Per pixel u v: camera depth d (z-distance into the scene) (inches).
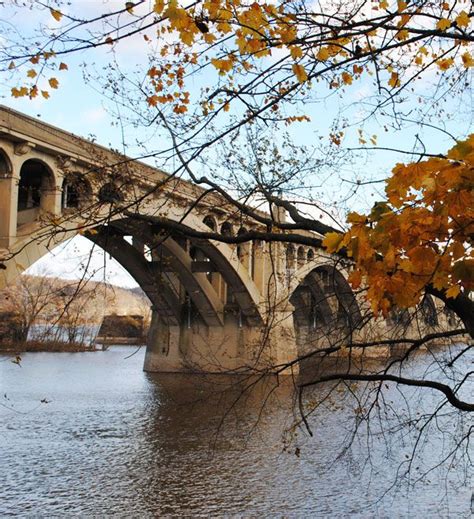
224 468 826.8
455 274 139.9
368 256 147.2
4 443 987.3
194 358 2065.7
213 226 1545.3
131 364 2645.2
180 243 1721.2
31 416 1237.7
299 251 1186.0
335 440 871.7
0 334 2721.5
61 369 2285.9
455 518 597.3
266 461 845.8
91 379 1919.3
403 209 141.9
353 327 331.6
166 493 723.4
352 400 929.5
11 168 1021.2
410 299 149.6
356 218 148.9
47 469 832.3
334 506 660.7
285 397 1224.2
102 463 866.1
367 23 209.5
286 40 203.3
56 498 708.0
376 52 213.8
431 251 141.6
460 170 129.9
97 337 3907.5
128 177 327.0
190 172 328.8
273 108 276.2
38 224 1055.0
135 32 187.9
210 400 1248.2
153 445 971.3
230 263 1644.9
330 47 236.2
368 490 696.4
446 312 372.2
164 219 337.1
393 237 141.4
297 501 679.1
